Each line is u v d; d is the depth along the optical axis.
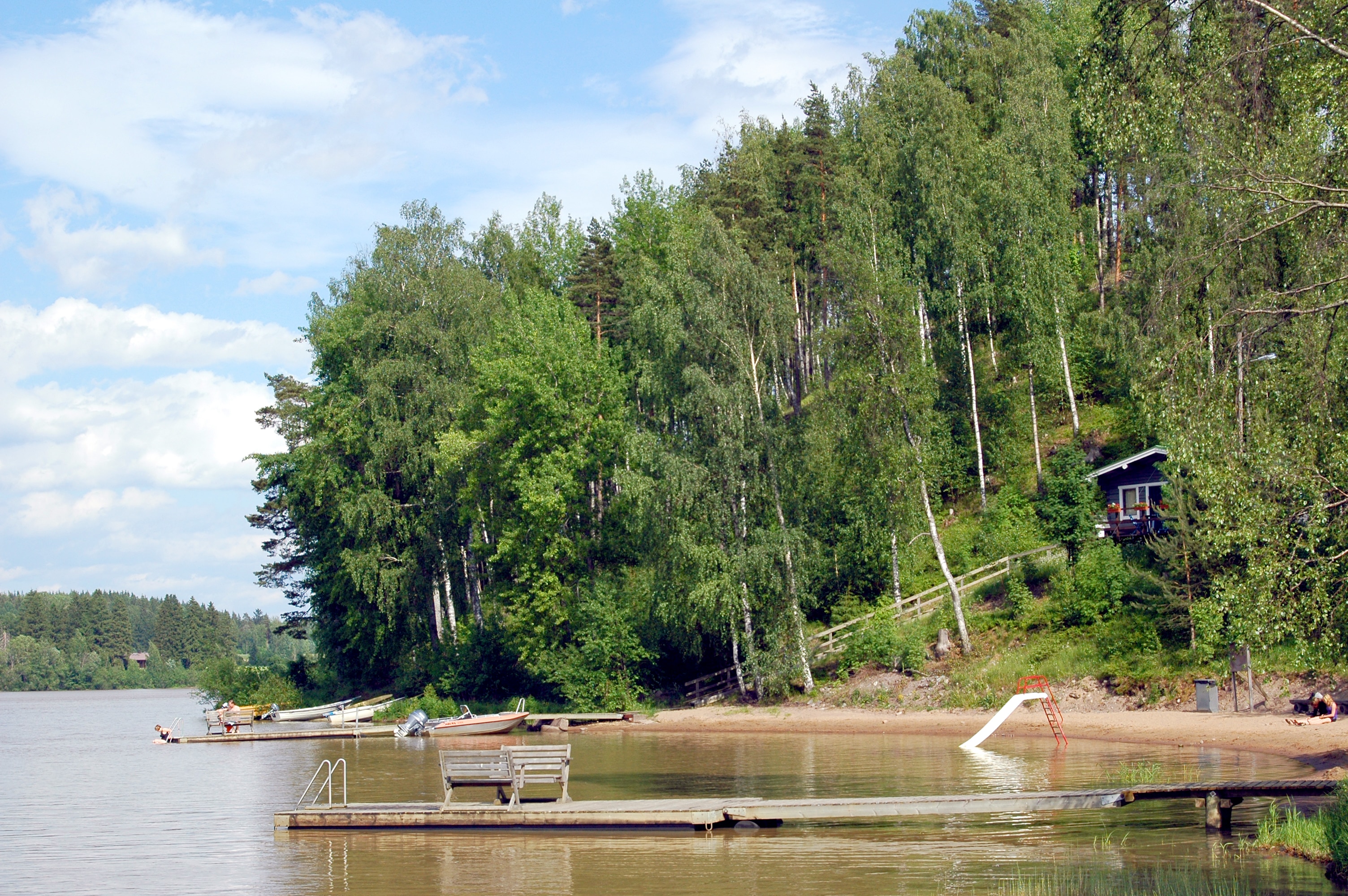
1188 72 15.25
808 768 26.56
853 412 42.41
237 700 61.22
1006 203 46.66
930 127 49.81
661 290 44.25
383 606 53.38
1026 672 36.75
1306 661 14.89
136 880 16.45
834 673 43.16
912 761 27.05
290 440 61.16
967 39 62.56
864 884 14.21
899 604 43.69
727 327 42.62
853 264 43.12
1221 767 23.20
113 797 27.03
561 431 49.00
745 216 58.50
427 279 57.25
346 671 62.62
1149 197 19.81
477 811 19.73
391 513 53.88
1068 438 50.12
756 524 43.25
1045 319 47.03
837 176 57.28
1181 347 15.45
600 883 14.92
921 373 41.94
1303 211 14.03
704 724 41.06
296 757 36.66
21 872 17.33
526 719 44.44
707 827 18.52
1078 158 57.00
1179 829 17.06
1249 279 15.41
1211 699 30.92
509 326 55.47
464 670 52.03
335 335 56.97
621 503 50.31
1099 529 42.28
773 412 44.03
